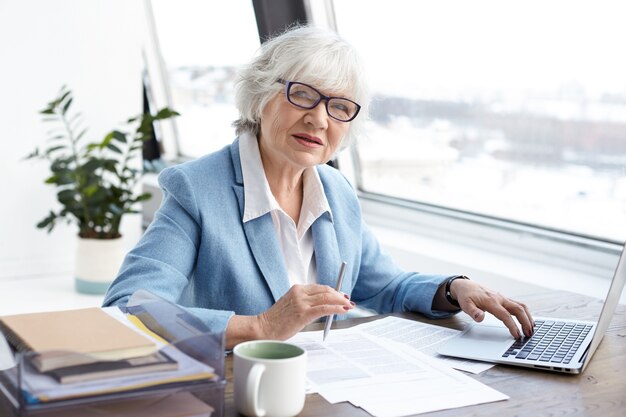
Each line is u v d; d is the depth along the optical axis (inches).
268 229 68.3
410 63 117.0
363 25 123.0
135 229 150.0
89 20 137.7
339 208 74.8
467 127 110.9
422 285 71.9
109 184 140.9
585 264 98.2
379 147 127.1
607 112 92.3
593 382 54.7
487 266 100.9
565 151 98.5
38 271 140.6
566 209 100.3
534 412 48.4
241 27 154.0
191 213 65.9
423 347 60.2
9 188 136.3
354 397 48.3
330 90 67.5
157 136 193.0
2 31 131.3
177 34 178.2
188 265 65.1
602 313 58.7
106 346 41.4
